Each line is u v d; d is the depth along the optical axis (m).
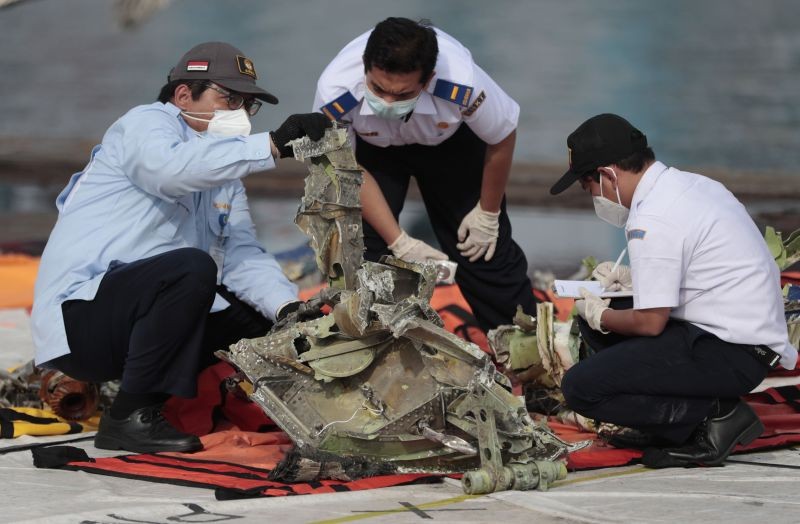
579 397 15.26
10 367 20.78
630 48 83.81
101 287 15.59
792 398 18.42
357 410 14.20
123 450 15.61
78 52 90.31
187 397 15.71
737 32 90.00
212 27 96.25
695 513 12.21
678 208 14.71
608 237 35.16
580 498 12.96
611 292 16.09
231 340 17.78
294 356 14.43
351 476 13.68
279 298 17.27
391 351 14.34
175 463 14.70
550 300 23.98
